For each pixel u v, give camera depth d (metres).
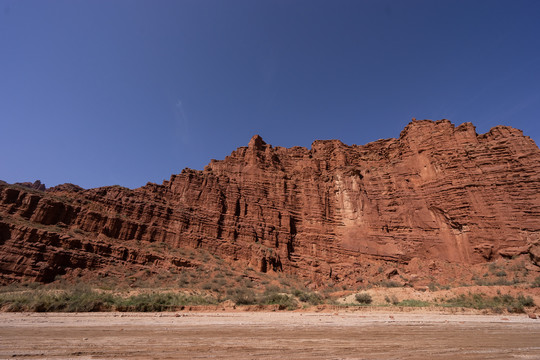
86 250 37.50
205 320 15.61
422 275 45.94
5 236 34.00
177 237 48.16
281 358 6.79
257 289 38.09
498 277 38.69
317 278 49.06
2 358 6.63
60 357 6.75
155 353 7.26
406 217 56.81
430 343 9.08
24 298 20.42
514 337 10.62
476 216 48.72
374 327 13.26
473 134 57.94
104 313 18.34
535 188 47.38
